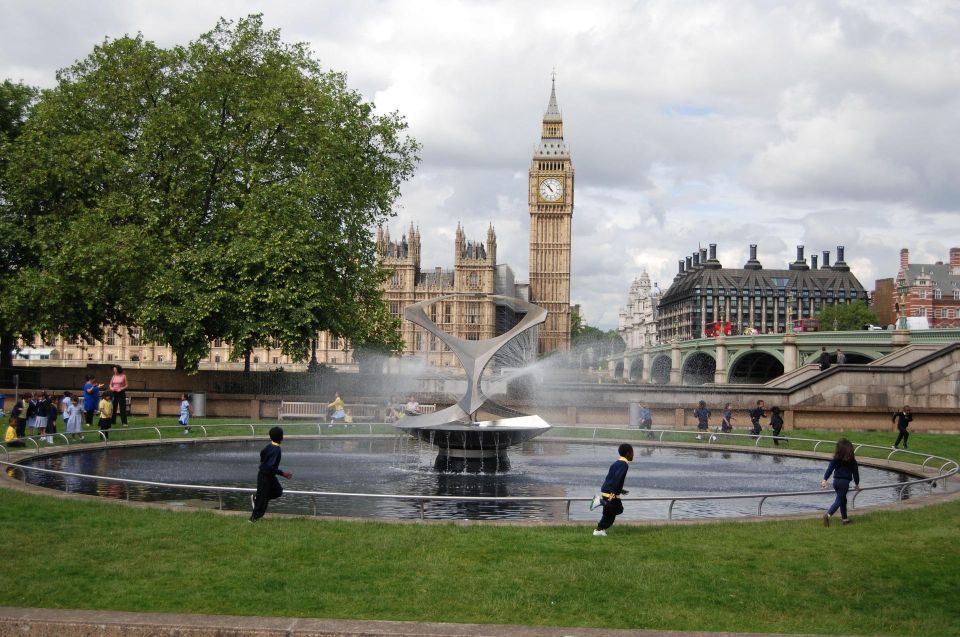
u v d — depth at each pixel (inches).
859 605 442.6
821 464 1173.7
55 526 598.2
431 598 438.0
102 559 509.7
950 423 1678.2
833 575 497.7
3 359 2223.2
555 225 7726.4
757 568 509.0
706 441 1483.8
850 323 6973.4
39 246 1860.2
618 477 599.5
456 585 460.8
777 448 1321.4
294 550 535.8
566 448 1373.0
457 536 581.9
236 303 1723.7
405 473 1042.1
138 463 1069.8
